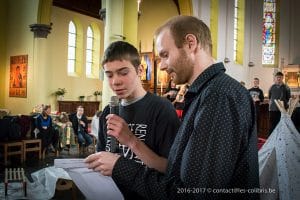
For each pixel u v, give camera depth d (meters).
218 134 0.86
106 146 1.65
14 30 14.37
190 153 0.88
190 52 1.03
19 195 4.95
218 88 0.92
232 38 14.69
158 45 1.08
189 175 0.87
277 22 17.25
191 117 0.98
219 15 13.65
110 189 1.31
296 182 2.61
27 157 8.17
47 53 14.91
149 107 1.57
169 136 1.49
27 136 8.22
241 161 0.91
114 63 1.51
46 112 8.34
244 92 0.95
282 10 17.30
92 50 17.59
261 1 16.72
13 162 7.57
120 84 1.53
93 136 9.37
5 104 14.66
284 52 17.22
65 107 15.39
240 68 15.53
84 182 1.28
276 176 2.75
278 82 8.53
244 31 15.87
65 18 15.84
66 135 8.80
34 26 13.19
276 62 17.16
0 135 7.44
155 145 1.53
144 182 0.99
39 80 13.23
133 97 1.61
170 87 7.89
